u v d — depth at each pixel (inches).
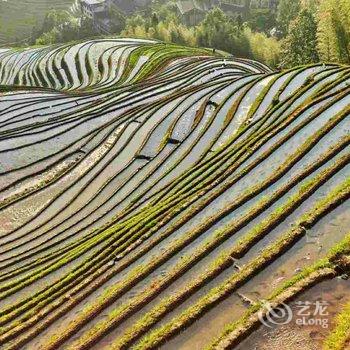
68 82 2842.0
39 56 3314.5
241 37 3602.4
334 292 644.1
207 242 808.9
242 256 753.6
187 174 1184.8
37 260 1022.4
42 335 725.3
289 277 689.0
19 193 1441.9
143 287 759.7
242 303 663.1
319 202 821.9
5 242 1203.9
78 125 1825.8
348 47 2348.7
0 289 921.5
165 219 943.7
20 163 1589.6
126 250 880.9
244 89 1753.2
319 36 2546.8
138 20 4719.5
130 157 1514.5
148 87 2220.7
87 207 1290.6
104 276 818.8
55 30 5029.5
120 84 2588.6
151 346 624.4
